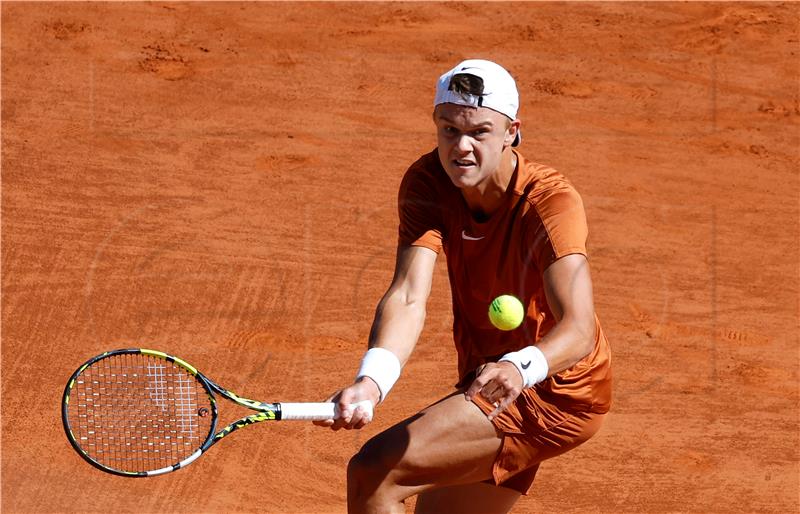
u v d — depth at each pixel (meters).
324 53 46.38
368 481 14.95
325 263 31.69
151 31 46.94
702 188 38.56
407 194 16.09
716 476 24.12
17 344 27.17
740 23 52.03
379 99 43.03
